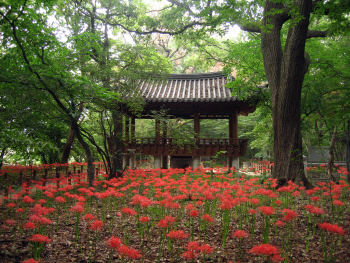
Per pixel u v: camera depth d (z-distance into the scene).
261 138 16.59
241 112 15.23
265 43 8.28
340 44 11.19
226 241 4.02
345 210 5.38
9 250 3.60
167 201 4.32
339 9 6.60
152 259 3.48
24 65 6.27
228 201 4.07
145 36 14.04
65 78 5.88
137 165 17.48
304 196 6.92
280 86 7.70
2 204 5.91
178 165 15.02
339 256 3.34
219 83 14.91
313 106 10.09
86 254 3.65
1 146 4.66
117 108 9.14
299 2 6.90
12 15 5.63
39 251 3.35
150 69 9.52
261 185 8.20
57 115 6.92
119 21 12.87
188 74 15.65
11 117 6.02
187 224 4.76
